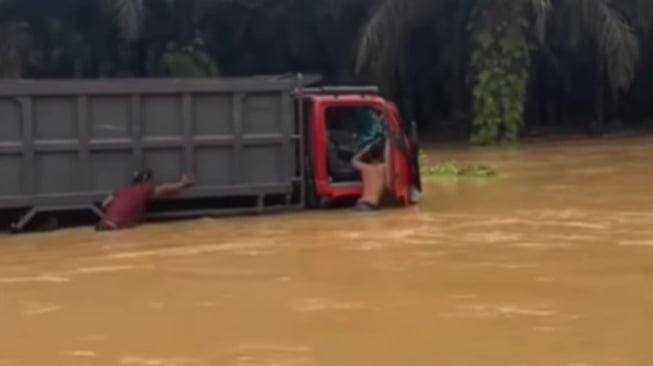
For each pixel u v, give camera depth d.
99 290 8.73
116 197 12.33
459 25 29.64
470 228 11.68
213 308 7.94
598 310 7.67
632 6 29.64
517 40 27.72
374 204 13.24
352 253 10.20
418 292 8.35
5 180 12.09
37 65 29.12
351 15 31.53
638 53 29.48
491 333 7.05
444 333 7.06
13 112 12.08
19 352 6.81
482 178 17.61
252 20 32.44
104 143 12.38
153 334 7.21
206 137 12.77
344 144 13.45
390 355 6.55
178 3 30.27
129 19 26.05
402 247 10.50
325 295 8.30
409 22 29.08
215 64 31.38
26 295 8.60
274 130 13.08
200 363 6.46
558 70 31.31
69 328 7.44
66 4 28.47
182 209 12.90
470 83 29.23
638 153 22.69
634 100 33.31
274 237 11.35
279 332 7.17
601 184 16.27
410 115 32.03
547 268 9.26
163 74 29.45
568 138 28.84
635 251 10.05
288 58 33.34
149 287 8.80
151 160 12.60
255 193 13.00
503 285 8.58
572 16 28.27
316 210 13.34
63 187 12.27
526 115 32.12
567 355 6.49
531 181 16.97
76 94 12.25
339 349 6.71
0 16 26.50
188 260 10.05
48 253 10.68
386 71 29.44
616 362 6.32
